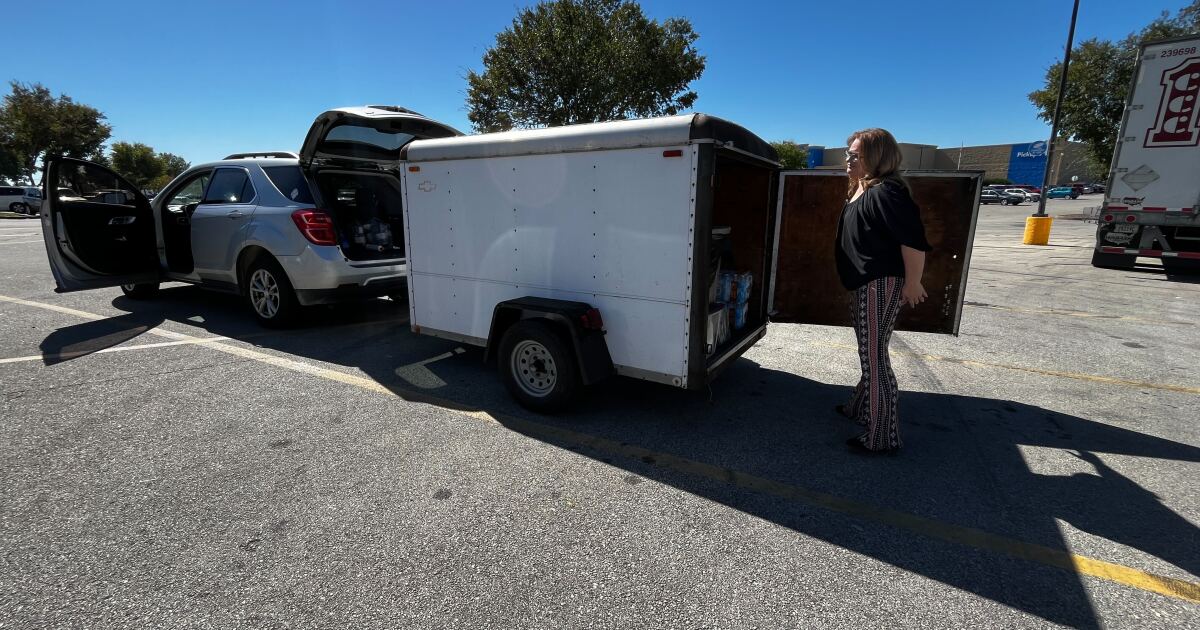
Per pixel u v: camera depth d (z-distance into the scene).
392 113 5.04
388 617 1.90
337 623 1.87
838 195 4.17
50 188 5.36
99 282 5.82
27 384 4.02
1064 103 21.38
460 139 3.79
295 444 3.16
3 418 3.44
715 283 3.64
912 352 5.16
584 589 2.04
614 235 3.23
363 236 5.65
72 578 2.06
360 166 5.57
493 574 2.11
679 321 3.11
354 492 2.67
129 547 2.25
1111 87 20.08
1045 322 6.29
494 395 3.96
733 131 3.14
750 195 4.28
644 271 3.17
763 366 4.73
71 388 3.96
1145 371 4.61
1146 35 19.61
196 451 3.06
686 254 3.00
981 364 4.80
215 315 6.23
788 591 2.04
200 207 5.79
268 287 5.47
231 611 1.92
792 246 4.37
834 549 2.29
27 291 7.44
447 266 4.06
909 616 1.93
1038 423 3.57
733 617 1.91
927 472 2.94
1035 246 15.02
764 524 2.45
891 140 2.91
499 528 2.40
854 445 3.17
